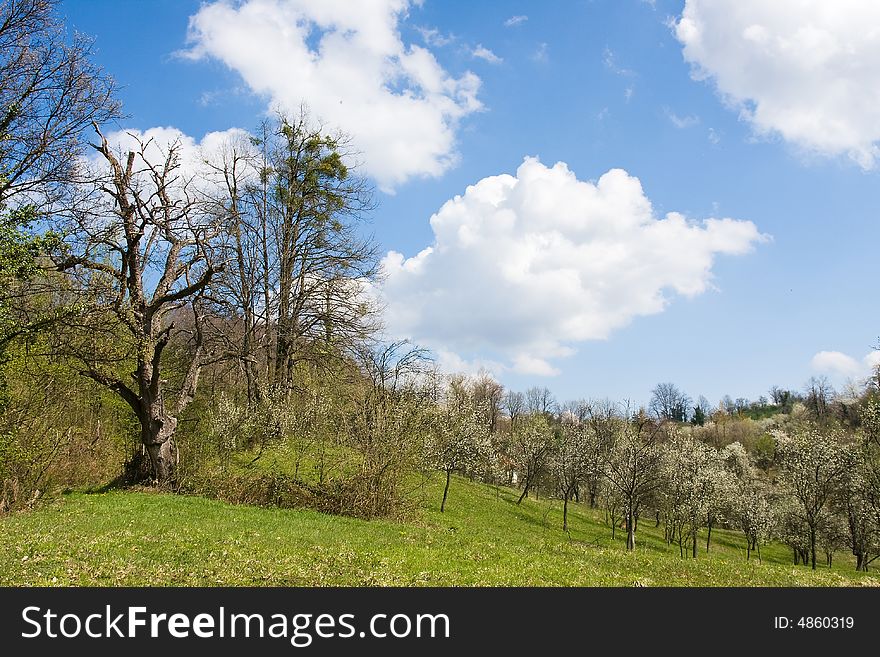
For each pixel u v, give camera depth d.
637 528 55.56
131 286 28.19
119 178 27.94
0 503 22.64
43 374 24.59
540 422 61.19
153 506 23.78
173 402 32.94
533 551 21.97
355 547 18.95
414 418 31.58
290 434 33.22
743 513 47.81
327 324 40.97
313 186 41.16
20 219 18.81
